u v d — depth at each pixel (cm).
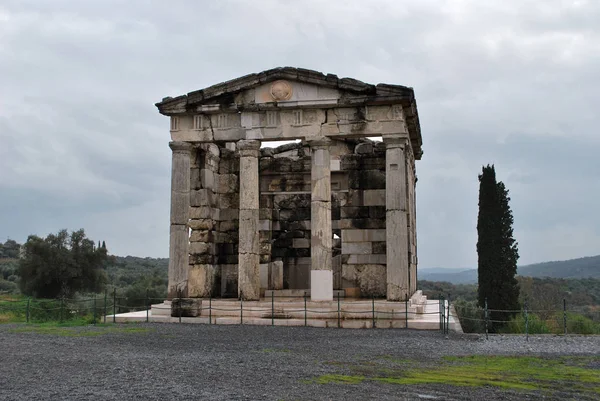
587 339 2614
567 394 1456
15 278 9562
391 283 3039
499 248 4900
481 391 1473
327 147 3175
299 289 3844
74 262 7294
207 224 3644
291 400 1350
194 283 3597
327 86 3156
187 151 3362
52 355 2028
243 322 3052
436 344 2372
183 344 2306
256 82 3219
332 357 1998
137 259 14600
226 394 1411
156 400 1355
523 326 3922
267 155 3941
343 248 3591
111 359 1938
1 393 1434
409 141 3506
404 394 1420
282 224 3972
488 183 5031
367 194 3606
